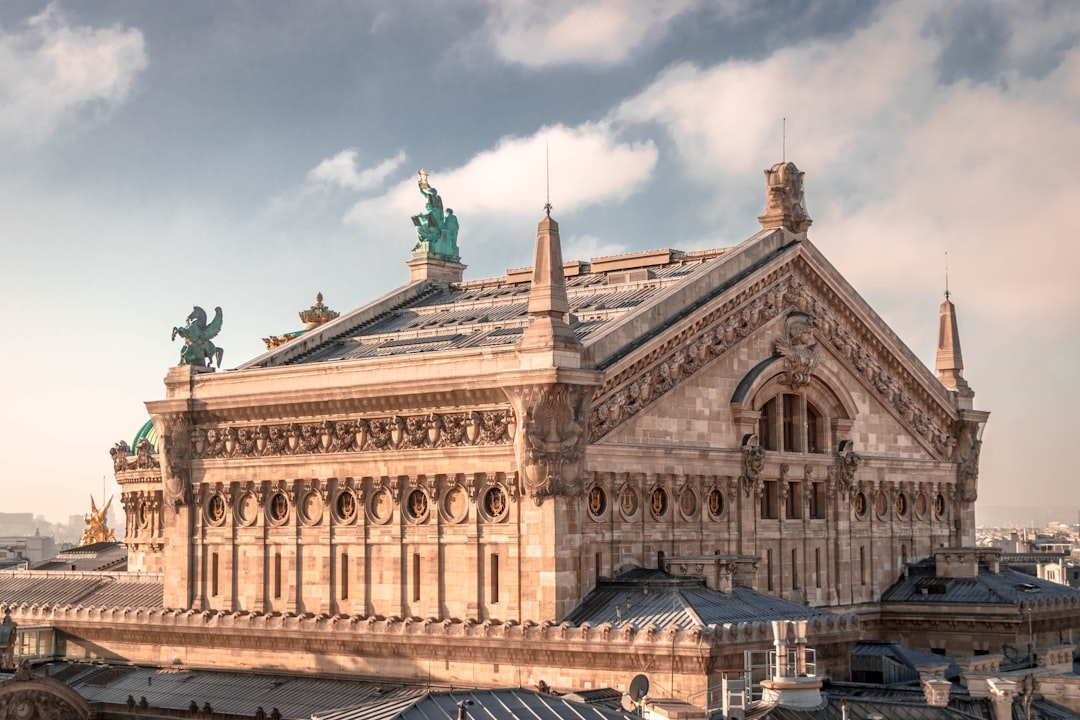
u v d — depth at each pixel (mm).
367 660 91375
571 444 84812
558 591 84500
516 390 85125
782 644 72750
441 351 90875
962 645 104438
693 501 93375
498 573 87375
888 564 108625
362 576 93062
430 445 90562
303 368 96375
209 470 100375
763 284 98688
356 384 93062
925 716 70625
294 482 96500
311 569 95438
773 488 99625
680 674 79688
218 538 99812
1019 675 80562
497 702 73375
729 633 80000
